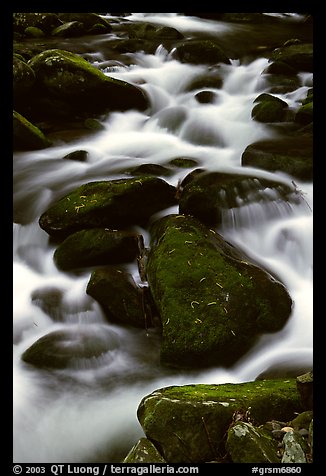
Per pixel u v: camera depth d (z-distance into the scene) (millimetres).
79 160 9359
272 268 6641
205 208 6922
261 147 8484
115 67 13438
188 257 5816
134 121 11336
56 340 5559
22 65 10641
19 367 5352
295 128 9930
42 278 6656
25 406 4898
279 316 5656
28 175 8836
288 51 13867
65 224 6883
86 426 4750
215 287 5531
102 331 5738
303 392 4367
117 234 6453
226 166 8500
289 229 7020
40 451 4562
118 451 4543
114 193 6836
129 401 4984
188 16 19859
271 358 5406
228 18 19750
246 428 3902
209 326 5234
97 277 5953
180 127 10734
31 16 16094
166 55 14430
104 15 19406
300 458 3762
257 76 12883
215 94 12117
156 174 8484
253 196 7199
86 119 11094
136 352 5527
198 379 5195
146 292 5902
